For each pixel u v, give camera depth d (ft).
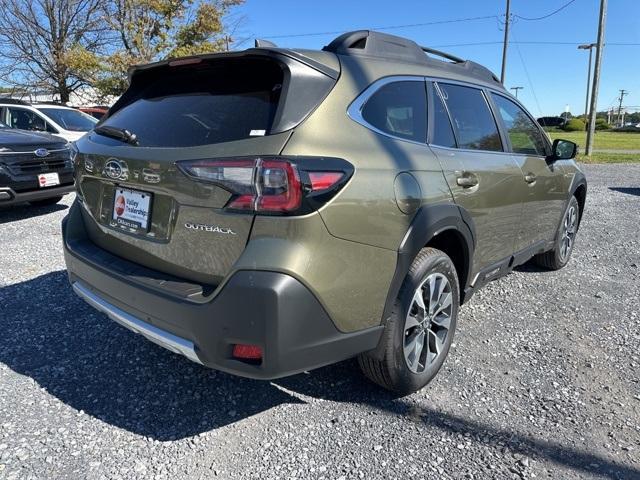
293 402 9.01
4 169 20.54
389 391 9.27
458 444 7.92
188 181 7.19
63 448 7.73
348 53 8.60
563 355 10.77
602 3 63.26
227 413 8.68
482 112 11.48
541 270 16.63
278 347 6.73
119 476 7.19
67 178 22.98
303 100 7.33
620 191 34.86
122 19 80.23
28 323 11.91
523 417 8.61
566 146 13.55
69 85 82.58
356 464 7.47
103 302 8.65
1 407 8.71
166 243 7.76
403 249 8.04
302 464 7.47
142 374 9.85
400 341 8.42
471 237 9.99
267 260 6.63
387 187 7.74
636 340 11.49
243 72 8.13
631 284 15.31
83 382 9.54
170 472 7.29
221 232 7.00
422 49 10.59
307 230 6.71
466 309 13.23
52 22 78.48
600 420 8.54
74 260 9.27
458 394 9.29
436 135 9.67
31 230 20.81
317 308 6.95
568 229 16.47
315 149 7.01
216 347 7.00
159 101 8.87
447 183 9.15
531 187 12.58
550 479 7.20
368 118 8.15
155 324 7.65
